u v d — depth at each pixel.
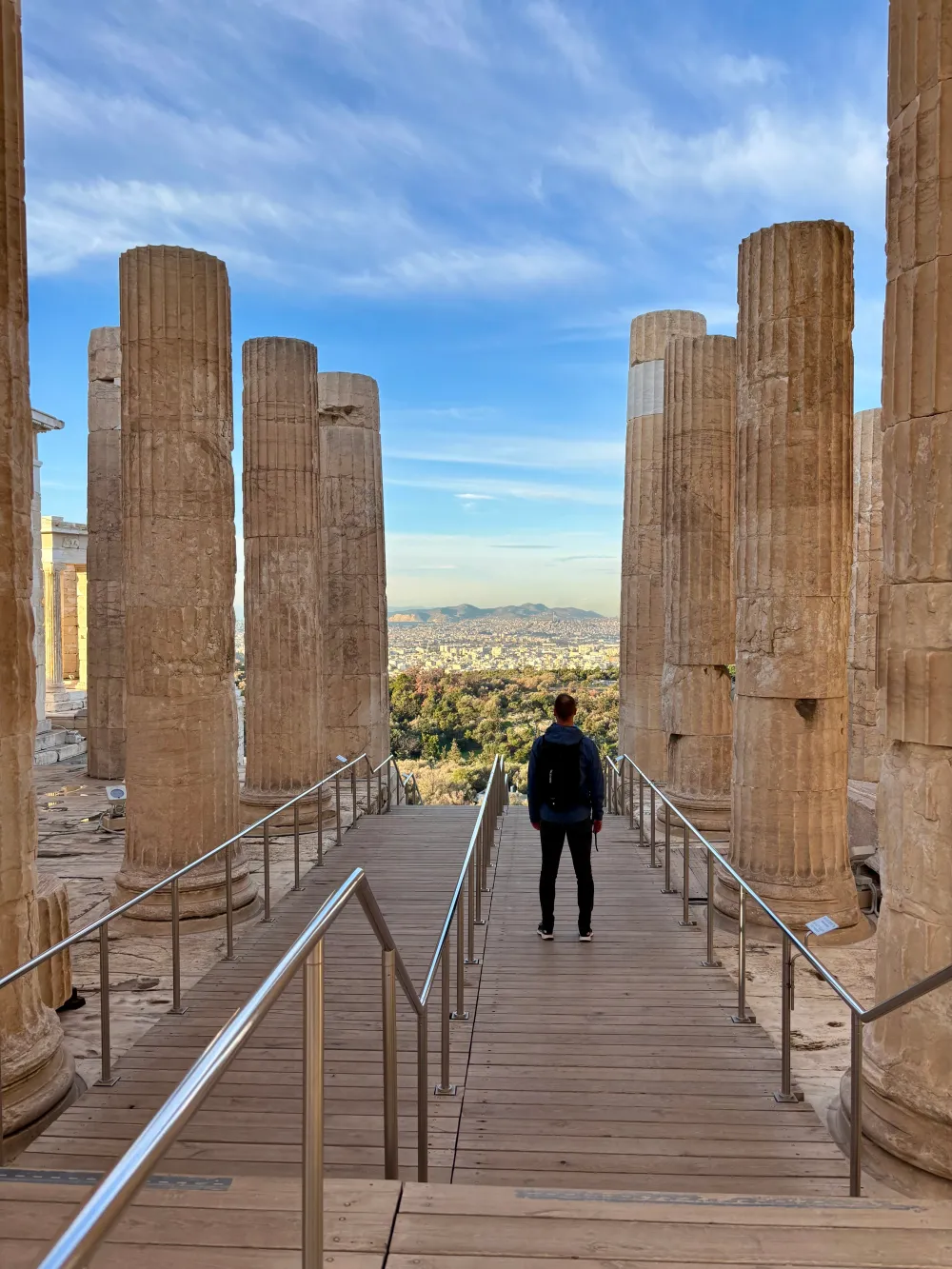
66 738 23.95
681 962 7.92
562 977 7.54
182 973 8.04
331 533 18.27
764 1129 5.13
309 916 9.52
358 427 18.33
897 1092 4.52
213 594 9.76
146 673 9.51
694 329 17.20
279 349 13.80
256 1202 3.16
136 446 9.61
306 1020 2.59
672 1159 4.82
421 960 8.08
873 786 13.76
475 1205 3.18
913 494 4.55
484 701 46.44
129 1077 5.82
